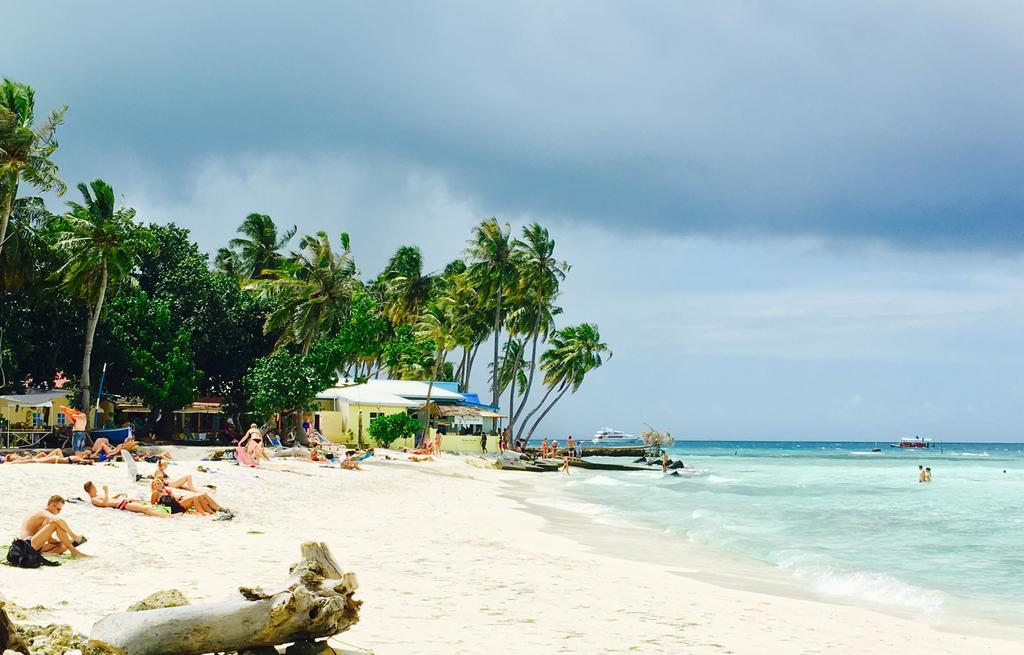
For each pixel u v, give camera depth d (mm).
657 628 10258
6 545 13266
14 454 31875
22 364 45438
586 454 91250
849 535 24000
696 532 23203
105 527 16156
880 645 10289
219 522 18453
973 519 28281
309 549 7379
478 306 80750
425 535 19203
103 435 34562
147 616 6535
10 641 6281
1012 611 13719
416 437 60438
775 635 10375
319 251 53531
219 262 75250
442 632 9164
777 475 62469
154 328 48000
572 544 19672
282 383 45875
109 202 42688
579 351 85750
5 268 40594
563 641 9109
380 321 53375
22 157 35500
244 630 6660
